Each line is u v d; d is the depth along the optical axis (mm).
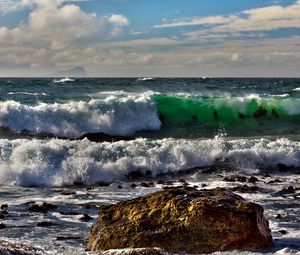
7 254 8859
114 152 20156
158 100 32156
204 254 9656
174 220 10273
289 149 22078
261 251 9867
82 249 10242
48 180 17922
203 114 32719
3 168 17875
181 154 20578
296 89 58562
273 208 13945
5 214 13102
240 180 18266
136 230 10266
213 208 10227
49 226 12125
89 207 14031
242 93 48562
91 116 28656
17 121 27516
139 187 17188
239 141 22906
